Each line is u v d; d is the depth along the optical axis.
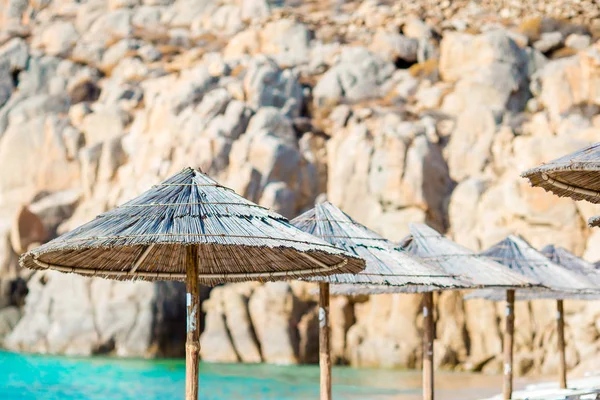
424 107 39.53
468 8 47.47
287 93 38.56
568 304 28.98
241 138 35.00
